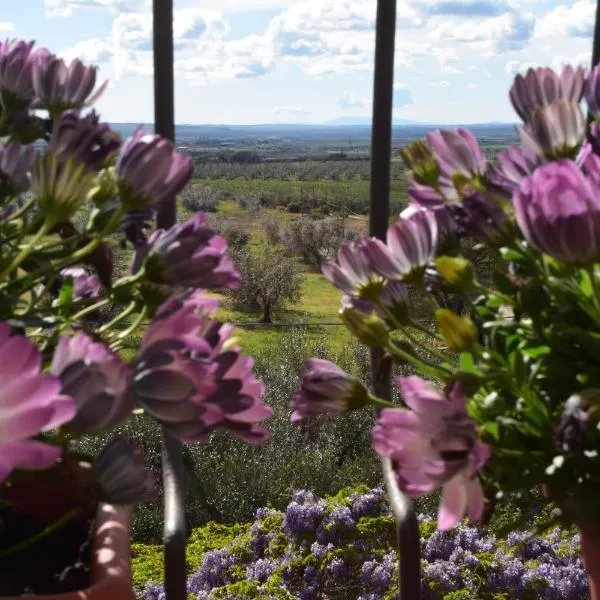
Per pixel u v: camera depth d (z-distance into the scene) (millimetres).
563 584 2338
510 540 2590
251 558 2711
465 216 809
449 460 624
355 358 9727
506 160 854
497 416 773
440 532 2461
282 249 35469
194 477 6031
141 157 772
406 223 824
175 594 939
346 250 860
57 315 858
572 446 663
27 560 847
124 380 618
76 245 890
